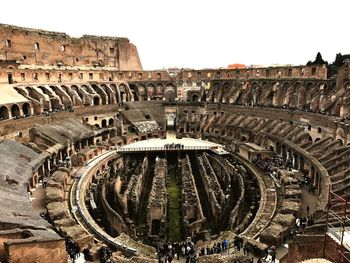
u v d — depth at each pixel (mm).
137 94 93438
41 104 65938
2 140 45250
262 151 54875
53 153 49406
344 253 18328
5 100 57469
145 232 37156
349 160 38656
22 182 35844
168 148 63188
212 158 59562
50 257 22016
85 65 92438
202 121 78562
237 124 71562
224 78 90625
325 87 66438
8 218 24828
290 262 23109
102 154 59406
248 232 29922
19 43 74688
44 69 73375
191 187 43688
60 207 34125
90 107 75125
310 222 30125
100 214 38500
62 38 85625
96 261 26359
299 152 48938
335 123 51062
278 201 37062
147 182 54594
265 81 80500
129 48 104000
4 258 20953
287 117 65562
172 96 95562
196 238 33219
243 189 41750
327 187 34188
